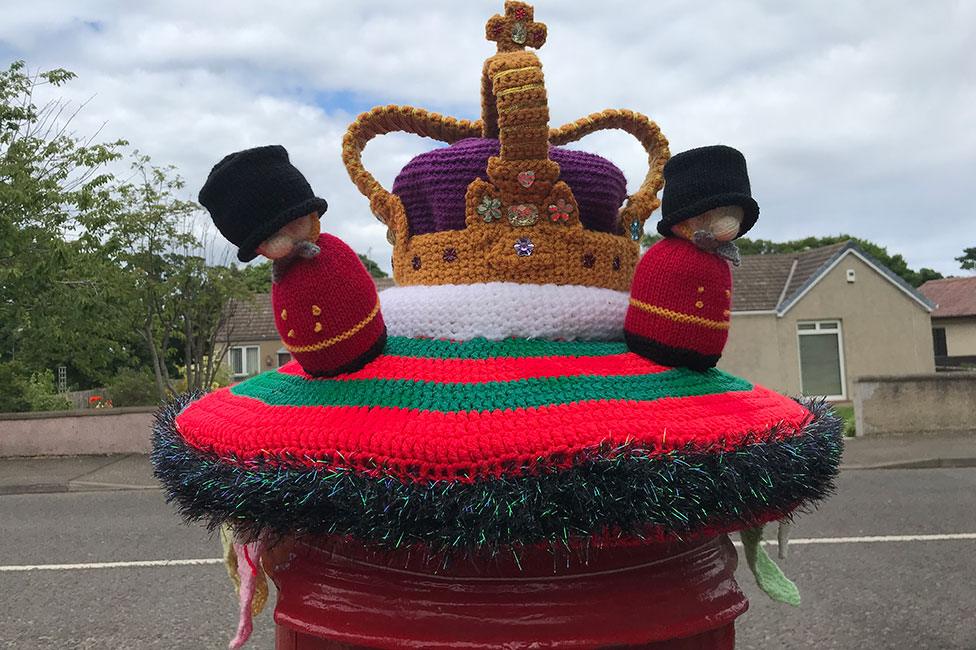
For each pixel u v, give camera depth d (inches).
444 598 36.1
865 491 264.1
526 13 44.4
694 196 38.6
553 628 35.5
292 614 39.0
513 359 38.9
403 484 32.1
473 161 43.9
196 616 151.9
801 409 45.9
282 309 37.8
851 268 703.7
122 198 478.6
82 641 139.9
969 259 2042.3
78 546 207.6
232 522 38.4
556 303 41.1
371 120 51.8
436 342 40.8
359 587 37.5
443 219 44.4
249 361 879.7
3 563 191.8
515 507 31.0
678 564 39.1
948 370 792.3
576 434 33.5
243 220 35.4
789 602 47.3
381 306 45.1
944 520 217.6
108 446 381.1
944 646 131.6
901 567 173.8
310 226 36.9
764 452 36.0
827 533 203.9
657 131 52.4
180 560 190.7
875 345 700.0
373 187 49.7
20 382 471.2
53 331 403.2
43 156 406.0
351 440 34.0
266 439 36.0
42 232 397.4
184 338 542.6
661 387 38.7
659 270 39.9
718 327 39.8
